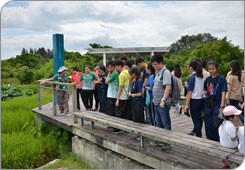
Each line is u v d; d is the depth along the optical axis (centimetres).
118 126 330
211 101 306
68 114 548
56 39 651
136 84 349
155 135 282
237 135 235
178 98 333
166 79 298
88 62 2488
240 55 1568
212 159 278
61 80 533
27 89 1356
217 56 1577
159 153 296
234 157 213
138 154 307
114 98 412
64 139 512
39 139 523
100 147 388
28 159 440
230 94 359
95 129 414
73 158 430
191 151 305
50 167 397
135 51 1497
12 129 612
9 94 1227
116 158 343
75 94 455
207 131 315
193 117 334
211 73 308
